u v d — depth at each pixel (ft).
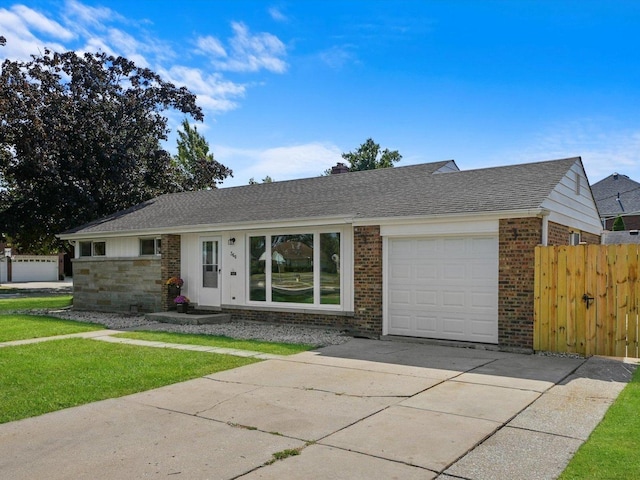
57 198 85.40
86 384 22.41
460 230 32.14
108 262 54.54
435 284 33.78
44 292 99.66
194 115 100.63
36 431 16.51
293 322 41.93
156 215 55.77
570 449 14.57
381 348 31.45
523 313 29.86
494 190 34.94
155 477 12.92
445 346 32.14
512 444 15.02
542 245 30.07
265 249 43.88
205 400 19.99
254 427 16.75
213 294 47.42
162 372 24.64
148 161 97.30
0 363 26.78
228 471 13.24
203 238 48.26
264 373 24.58
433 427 16.58
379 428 16.52
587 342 28.17
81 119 84.79
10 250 138.00
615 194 138.82
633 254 27.12
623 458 13.76
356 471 13.16
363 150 172.24
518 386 21.84
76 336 36.94
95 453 14.57
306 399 20.03
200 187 105.29
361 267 36.09
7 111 75.00
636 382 22.47
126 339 35.32
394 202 37.86
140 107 94.38
